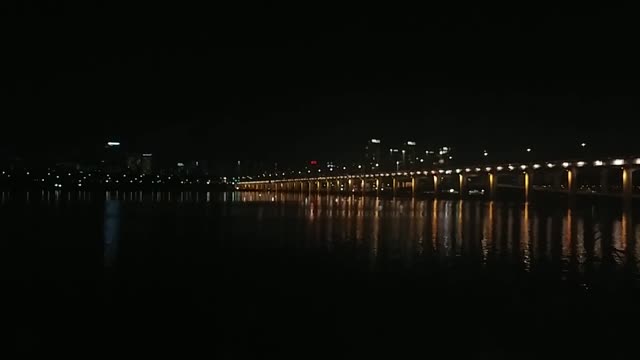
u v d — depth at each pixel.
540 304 28.61
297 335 23.58
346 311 27.30
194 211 104.81
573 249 49.59
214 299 29.80
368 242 54.44
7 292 31.50
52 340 23.11
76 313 27.05
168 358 21.16
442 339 23.05
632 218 86.94
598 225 74.62
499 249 49.41
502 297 30.17
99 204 130.00
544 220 83.12
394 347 22.17
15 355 21.45
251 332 24.06
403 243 53.66
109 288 32.59
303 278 35.34
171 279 35.12
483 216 92.31
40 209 108.50
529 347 22.16
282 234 62.25
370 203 143.00
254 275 36.53
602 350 21.84
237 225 74.25
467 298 29.92
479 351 21.77
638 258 44.28
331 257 44.31
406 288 32.34
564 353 21.52
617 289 32.31
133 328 24.64
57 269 38.97
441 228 69.88
